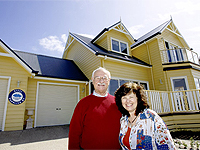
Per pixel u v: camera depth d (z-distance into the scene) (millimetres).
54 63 9281
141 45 10828
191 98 6023
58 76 7340
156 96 5969
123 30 10016
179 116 5984
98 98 1941
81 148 1807
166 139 1310
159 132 1345
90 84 8117
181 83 8461
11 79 5883
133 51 11617
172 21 11102
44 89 7258
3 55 5734
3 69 5812
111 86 7227
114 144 1719
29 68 6066
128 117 1741
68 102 7824
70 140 1755
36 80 6996
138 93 1655
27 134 4926
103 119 1734
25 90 6082
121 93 1717
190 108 5949
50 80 7379
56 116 7254
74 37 10375
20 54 8812
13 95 5754
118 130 1797
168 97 6406
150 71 9422
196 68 8953
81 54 9758
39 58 9297
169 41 10727
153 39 9812
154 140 1354
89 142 1676
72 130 1791
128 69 8352
